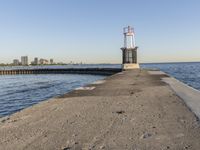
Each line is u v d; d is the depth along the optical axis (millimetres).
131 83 22172
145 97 13539
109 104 11664
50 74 97500
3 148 6062
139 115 9133
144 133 6910
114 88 18531
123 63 58781
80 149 5836
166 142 6141
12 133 7352
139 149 5730
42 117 9359
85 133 7070
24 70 104562
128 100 12680
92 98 13852
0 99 29375
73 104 12062
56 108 11133
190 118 8477
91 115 9383
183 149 5656
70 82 54500
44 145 6168
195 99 12570
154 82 22703
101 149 5797
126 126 7664
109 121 8359
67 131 7332
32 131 7473
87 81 55969
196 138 6379
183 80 43938
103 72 78438
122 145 6016
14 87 45719
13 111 21703
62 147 5992
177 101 11992
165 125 7668
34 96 31812
